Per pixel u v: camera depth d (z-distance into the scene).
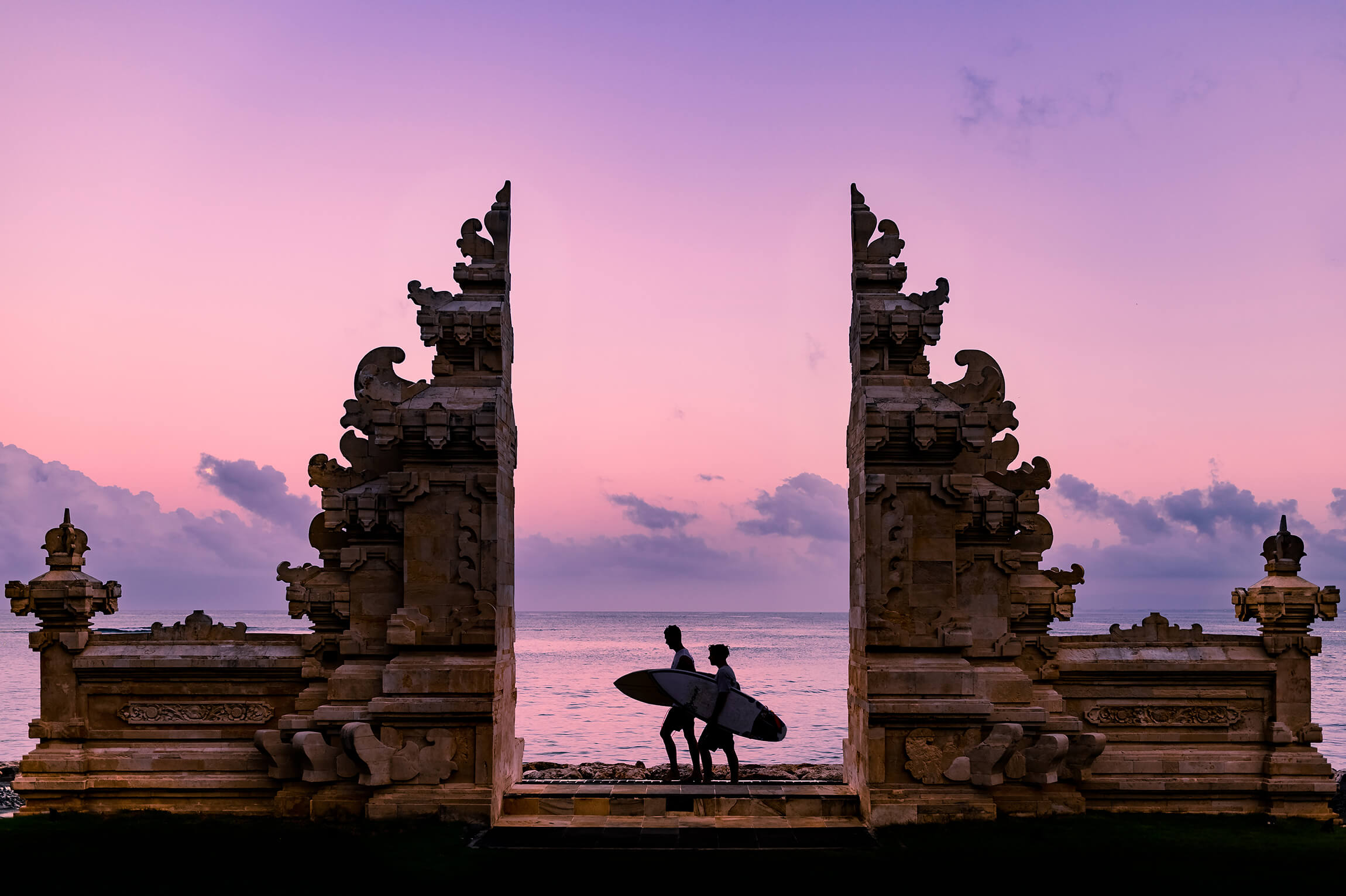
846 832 11.05
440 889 9.12
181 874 9.45
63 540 12.42
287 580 12.13
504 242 12.31
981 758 11.20
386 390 11.77
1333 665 65.75
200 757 12.04
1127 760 12.02
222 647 12.27
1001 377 11.92
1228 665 12.08
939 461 11.76
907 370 12.09
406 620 11.51
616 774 14.83
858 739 12.04
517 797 11.89
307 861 9.84
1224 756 12.03
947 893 9.05
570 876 9.54
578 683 48.50
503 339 12.03
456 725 11.41
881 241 12.37
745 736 12.83
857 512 12.20
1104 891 9.09
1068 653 12.22
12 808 15.02
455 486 11.75
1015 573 11.98
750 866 9.86
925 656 11.58
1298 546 12.34
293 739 11.44
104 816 11.58
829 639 120.56
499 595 11.70
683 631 149.88
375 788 11.35
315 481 12.16
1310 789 11.66
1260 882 9.31
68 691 12.17
